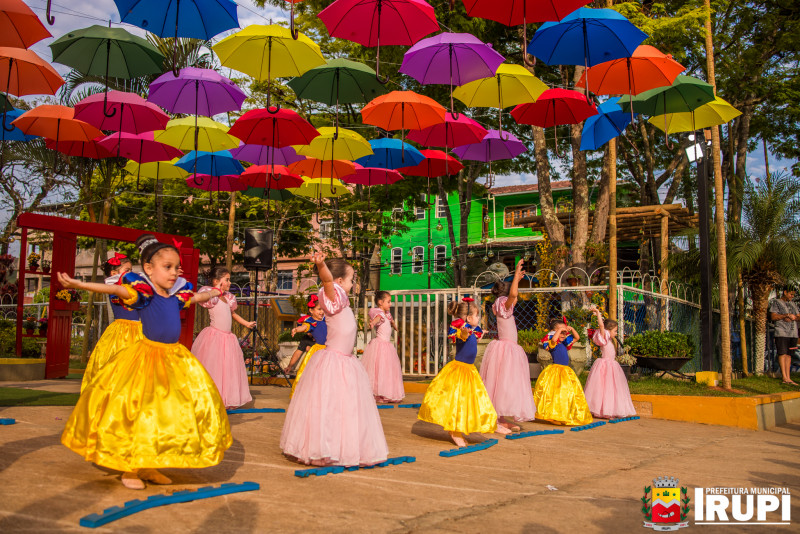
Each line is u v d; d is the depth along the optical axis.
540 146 15.61
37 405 6.39
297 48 7.40
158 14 6.79
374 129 19.55
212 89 8.35
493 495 4.09
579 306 12.41
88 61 7.70
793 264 12.80
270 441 5.46
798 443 7.41
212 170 10.69
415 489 4.12
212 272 7.59
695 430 8.10
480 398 5.99
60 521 2.93
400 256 37.59
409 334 12.67
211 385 3.89
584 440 6.80
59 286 10.13
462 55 7.36
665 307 12.50
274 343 14.57
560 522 3.51
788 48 17.83
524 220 18.27
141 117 8.40
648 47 7.18
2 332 12.80
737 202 16.42
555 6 6.13
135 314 6.67
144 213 26.69
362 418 4.70
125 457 3.48
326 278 4.66
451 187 23.00
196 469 4.26
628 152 21.77
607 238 18.00
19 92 7.50
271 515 3.30
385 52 16.27
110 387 3.61
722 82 17.64
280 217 27.23
